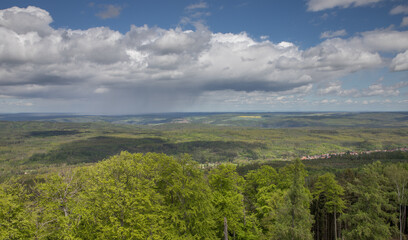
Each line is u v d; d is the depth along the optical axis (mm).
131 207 28719
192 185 33688
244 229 41094
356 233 32875
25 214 25953
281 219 30281
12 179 31578
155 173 34938
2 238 22578
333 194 46406
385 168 51906
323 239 55750
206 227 34562
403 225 50156
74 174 35812
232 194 42094
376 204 32031
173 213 31953
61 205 31281
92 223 27938
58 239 27812
